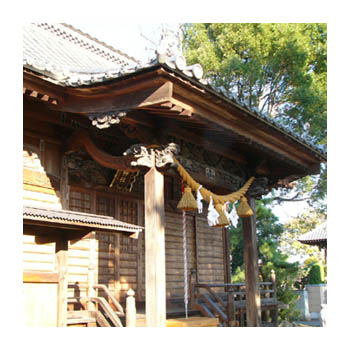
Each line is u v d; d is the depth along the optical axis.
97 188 9.27
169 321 7.93
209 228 13.34
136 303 9.77
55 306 5.59
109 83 5.91
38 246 7.31
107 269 9.39
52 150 8.08
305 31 18.05
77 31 12.62
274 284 13.72
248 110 6.92
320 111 17.98
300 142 8.65
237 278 22.11
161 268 6.39
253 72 16.77
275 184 10.70
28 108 7.46
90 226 6.02
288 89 18.06
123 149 8.60
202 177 8.23
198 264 12.41
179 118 6.41
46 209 6.07
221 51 17.67
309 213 25.75
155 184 6.65
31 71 6.18
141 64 5.39
